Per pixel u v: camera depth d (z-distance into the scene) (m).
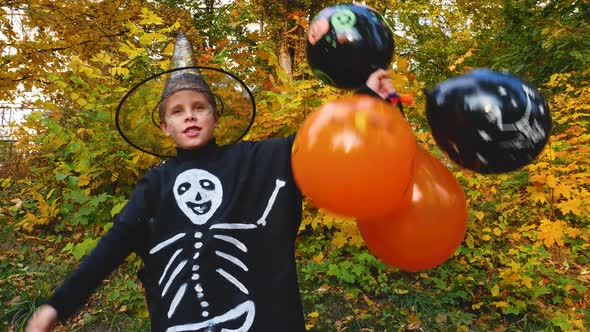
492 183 4.52
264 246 1.36
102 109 3.82
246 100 1.71
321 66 1.23
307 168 1.08
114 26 6.48
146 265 1.42
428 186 1.19
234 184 1.42
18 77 5.79
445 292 3.24
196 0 13.20
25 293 3.22
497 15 10.02
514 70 6.57
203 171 1.45
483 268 3.55
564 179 4.24
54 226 4.14
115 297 3.11
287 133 3.45
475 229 3.85
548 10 6.48
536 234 3.85
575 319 2.98
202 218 1.38
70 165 3.88
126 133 1.76
